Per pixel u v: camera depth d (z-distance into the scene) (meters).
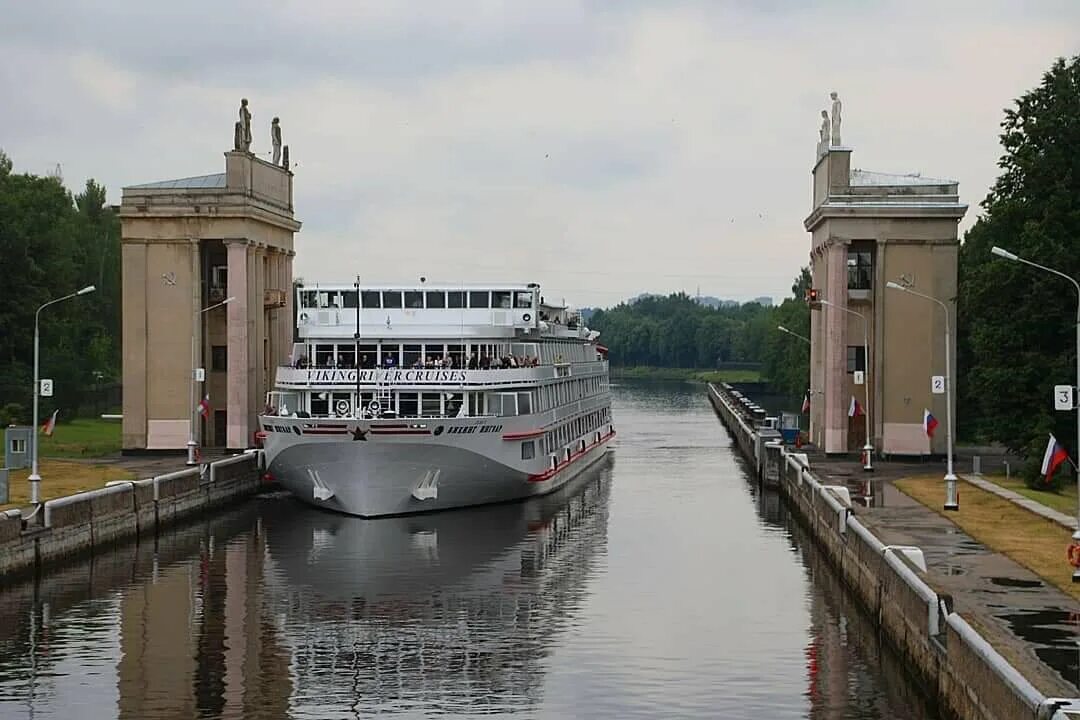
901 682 52.53
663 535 90.00
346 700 51.16
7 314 156.38
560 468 113.75
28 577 72.25
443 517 95.25
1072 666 43.59
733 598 68.88
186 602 67.75
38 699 51.09
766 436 125.69
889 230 115.38
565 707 50.00
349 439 89.00
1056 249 94.25
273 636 60.91
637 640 59.81
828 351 116.75
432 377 92.75
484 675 54.44
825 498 80.19
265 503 103.50
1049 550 64.94
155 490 87.94
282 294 128.50
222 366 124.44
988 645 40.44
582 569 76.94
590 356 140.75
